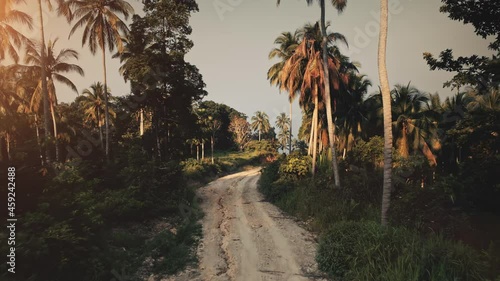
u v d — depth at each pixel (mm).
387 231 8414
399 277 6570
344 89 27031
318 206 14898
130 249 9945
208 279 8312
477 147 10617
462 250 6934
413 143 25062
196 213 16625
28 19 20031
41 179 7883
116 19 22562
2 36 19578
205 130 53375
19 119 15992
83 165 15484
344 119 31828
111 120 32281
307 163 22719
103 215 10938
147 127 32969
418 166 15047
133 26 22094
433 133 25219
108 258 8141
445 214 9734
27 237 6371
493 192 9422
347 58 28969
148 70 20266
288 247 10875
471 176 10234
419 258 6941
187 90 22359
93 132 31641
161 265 9062
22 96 30281
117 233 10461
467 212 9789
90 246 7965
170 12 21250
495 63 8422
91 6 22516
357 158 23453
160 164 18594
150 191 15789
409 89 27391
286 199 18922
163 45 22109
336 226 9711
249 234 12688
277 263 9398
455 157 24828
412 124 25109
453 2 9289
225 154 74750
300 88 23891
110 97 39844
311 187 17656
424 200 10383
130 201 12820
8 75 25188
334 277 8109
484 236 8461
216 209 18328
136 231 11992
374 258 7590
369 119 30172
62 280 6770
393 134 25984
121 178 16234
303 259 9656
